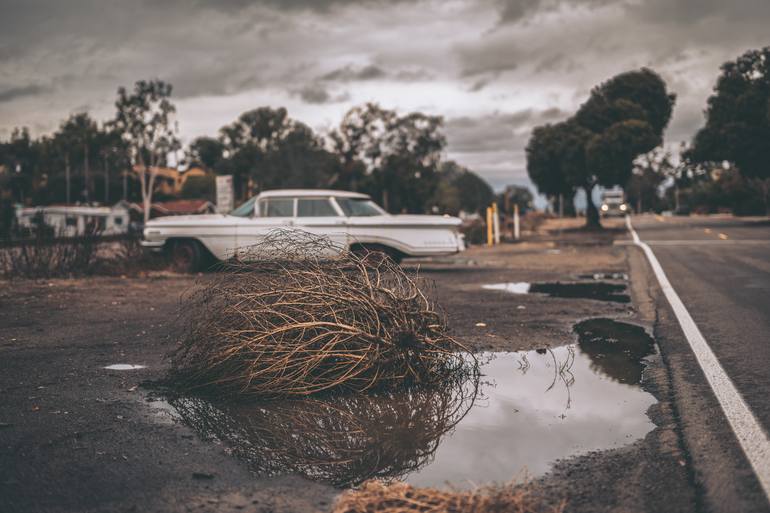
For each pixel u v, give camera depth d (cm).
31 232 1333
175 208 7375
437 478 303
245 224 1271
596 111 3950
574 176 3809
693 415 385
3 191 10550
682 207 7575
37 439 355
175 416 395
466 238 2428
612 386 455
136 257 1356
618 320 721
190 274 1302
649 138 3716
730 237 2361
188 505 275
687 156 4156
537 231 3656
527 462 320
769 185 5412
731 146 3778
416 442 350
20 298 939
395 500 270
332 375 450
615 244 2164
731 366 502
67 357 552
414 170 6538
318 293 457
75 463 321
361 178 6850
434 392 447
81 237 1349
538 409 406
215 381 434
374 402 425
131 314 784
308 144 6931
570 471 307
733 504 267
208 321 458
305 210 1263
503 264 1492
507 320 724
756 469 301
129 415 396
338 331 445
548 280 1145
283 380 433
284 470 313
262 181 6856
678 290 962
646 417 385
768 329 644
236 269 501
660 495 278
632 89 4031
